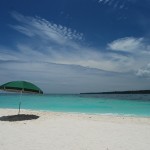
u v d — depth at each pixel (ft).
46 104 111.75
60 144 24.39
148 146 24.58
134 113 72.02
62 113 54.70
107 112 74.28
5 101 132.26
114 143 25.53
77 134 29.76
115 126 36.81
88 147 23.56
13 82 40.14
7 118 41.42
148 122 42.91
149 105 109.70
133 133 31.45
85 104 114.93
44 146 23.36
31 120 40.81
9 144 23.76
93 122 40.37
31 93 41.55
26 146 23.15
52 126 35.37
